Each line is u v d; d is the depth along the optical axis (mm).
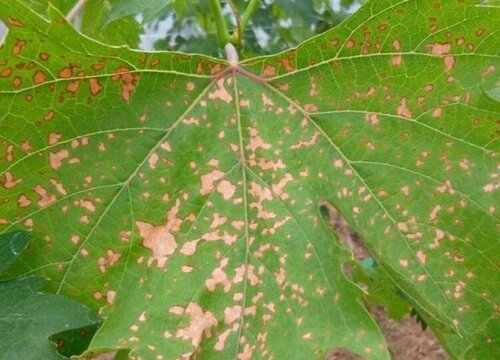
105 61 269
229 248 291
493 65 281
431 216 295
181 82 289
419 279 295
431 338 764
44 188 277
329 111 298
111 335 275
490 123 285
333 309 284
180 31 599
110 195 283
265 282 290
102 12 413
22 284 270
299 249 293
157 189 288
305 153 300
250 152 298
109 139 281
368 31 282
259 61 296
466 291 294
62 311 266
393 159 296
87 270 282
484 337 296
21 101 265
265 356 282
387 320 783
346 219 297
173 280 285
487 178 291
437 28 278
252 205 295
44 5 403
